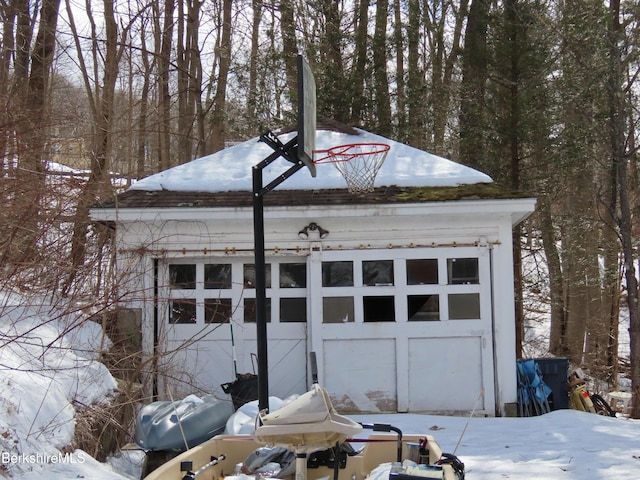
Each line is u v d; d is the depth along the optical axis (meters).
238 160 11.77
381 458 5.18
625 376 22.39
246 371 10.42
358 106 20.95
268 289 10.60
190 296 10.46
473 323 10.30
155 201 10.25
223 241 10.45
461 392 10.23
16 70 14.09
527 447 7.88
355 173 10.09
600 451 7.61
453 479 4.04
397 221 10.45
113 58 19.03
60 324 8.24
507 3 18.02
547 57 18.34
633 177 20.92
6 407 5.61
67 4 19.77
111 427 7.26
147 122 23.70
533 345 23.59
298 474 4.05
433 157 11.67
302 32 22.44
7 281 8.11
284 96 21.84
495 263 10.37
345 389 10.25
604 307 22.25
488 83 19.06
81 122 14.62
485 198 10.07
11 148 9.19
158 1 23.56
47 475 5.30
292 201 10.24
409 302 10.38
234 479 4.52
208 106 25.88
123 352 8.73
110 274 9.47
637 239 18.58
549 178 19.19
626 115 15.48
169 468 4.26
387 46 21.36
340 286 10.41
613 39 14.48
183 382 9.20
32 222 9.06
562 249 22.66
